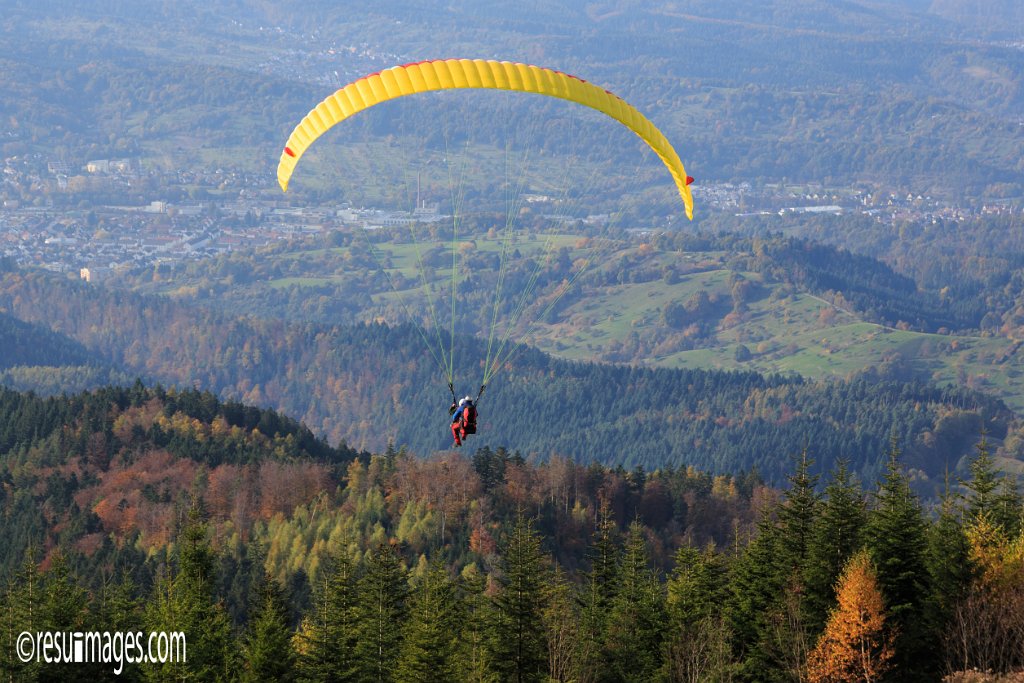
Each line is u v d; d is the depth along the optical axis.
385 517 190.75
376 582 96.81
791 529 99.69
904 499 96.69
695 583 101.50
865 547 91.69
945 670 86.62
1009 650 84.75
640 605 100.56
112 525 195.00
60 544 179.88
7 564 179.62
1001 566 88.69
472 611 98.12
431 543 180.62
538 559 96.06
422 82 57.03
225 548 172.75
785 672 89.62
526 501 199.25
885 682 86.25
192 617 89.94
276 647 87.94
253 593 145.00
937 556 91.25
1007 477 105.62
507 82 57.12
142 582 160.00
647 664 96.94
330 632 92.25
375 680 92.81
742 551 108.94
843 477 98.06
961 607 87.38
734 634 97.00
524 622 93.50
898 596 90.75
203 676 86.81
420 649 87.50
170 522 191.25
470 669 89.50
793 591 94.25
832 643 86.44
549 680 89.44
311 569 159.88
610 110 58.59
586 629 100.31
